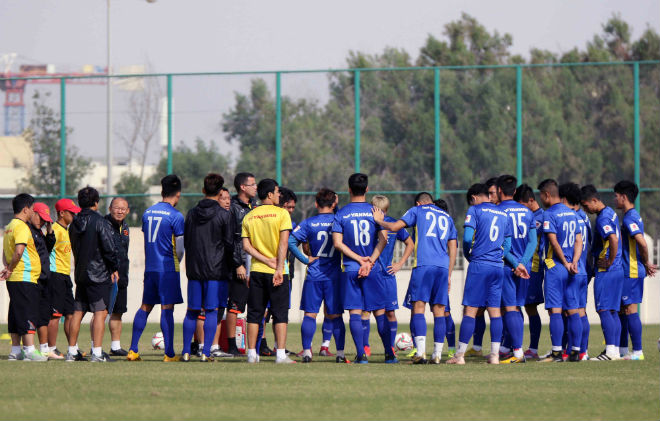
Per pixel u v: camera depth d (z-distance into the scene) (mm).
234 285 39469
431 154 70188
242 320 41750
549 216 35969
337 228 34438
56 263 38219
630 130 70062
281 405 23656
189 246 35719
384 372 31125
